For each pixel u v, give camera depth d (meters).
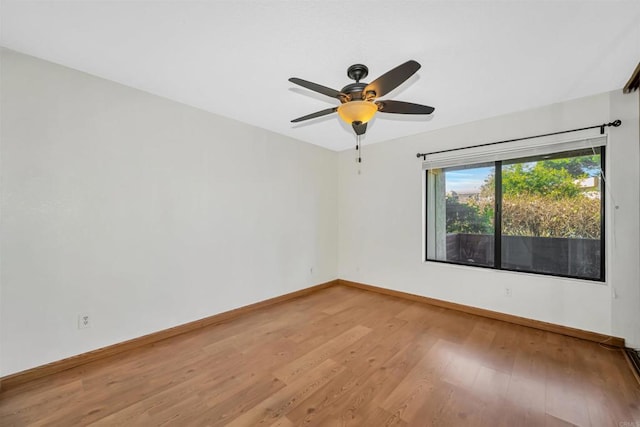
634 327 2.38
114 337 2.36
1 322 1.89
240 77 2.25
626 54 1.90
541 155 2.90
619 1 1.42
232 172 3.23
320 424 1.57
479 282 3.23
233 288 3.23
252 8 1.48
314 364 2.19
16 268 1.94
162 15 1.54
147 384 1.93
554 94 2.54
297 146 4.02
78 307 2.19
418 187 3.73
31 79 1.99
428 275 3.64
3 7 1.47
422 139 3.69
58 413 1.66
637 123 2.36
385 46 1.82
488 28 1.64
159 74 2.22
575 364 2.17
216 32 1.69
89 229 2.24
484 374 2.05
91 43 1.82
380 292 4.16
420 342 2.55
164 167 2.67
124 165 2.42
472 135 3.25
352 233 4.53
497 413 1.66
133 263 2.48
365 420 1.60
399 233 3.94
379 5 1.45
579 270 2.72
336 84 2.34
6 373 1.90
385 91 1.83
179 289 2.78
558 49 1.85
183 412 1.67
